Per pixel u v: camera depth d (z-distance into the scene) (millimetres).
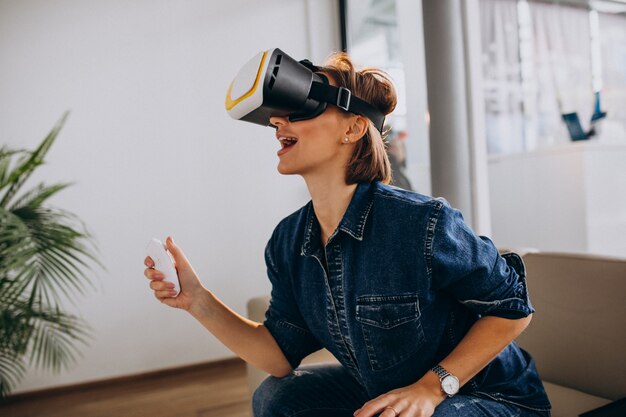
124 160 2738
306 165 782
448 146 1966
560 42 3525
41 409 2352
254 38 3055
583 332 1124
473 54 2006
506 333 706
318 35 3215
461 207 1974
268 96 722
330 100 756
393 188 795
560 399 1089
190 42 2902
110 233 2697
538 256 1256
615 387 1057
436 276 714
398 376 773
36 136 2590
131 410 2266
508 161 2387
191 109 2887
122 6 2770
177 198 2838
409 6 3061
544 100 3479
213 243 2902
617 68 3598
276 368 926
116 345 2693
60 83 2639
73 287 2621
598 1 3564
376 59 3135
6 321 1758
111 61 2736
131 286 2732
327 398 883
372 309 744
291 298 915
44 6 2627
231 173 2957
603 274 1102
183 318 2832
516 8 3447
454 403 703
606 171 2035
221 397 2371
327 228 837
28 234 1679
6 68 2553
